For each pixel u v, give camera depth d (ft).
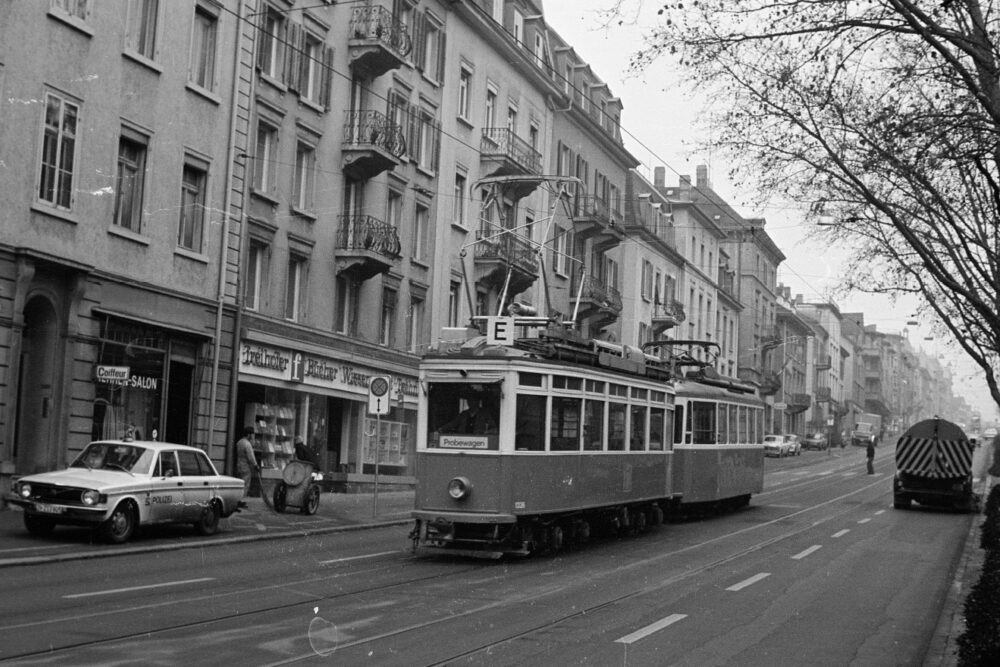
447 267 124.98
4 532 56.49
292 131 96.12
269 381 93.15
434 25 121.08
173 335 81.61
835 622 40.19
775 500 118.11
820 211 52.42
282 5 94.02
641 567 54.24
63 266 68.74
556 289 155.02
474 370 55.88
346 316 105.91
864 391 523.29
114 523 54.60
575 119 161.58
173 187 80.79
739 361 280.51
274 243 93.81
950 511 108.88
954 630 39.32
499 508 54.54
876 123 42.16
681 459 85.25
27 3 66.49
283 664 28.22
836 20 34.19
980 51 33.55
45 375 69.77
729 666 31.30
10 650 28.35
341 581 45.01
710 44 36.01
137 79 76.64
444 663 29.48
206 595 39.40
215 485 62.08
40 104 67.62
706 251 242.17
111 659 27.78
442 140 123.44
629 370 69.31
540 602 41.32
